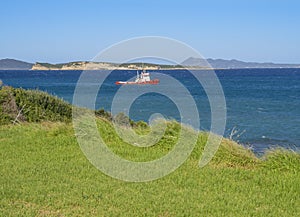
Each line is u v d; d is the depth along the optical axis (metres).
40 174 9.25
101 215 6.75
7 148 12.09
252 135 24.00
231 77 115.88
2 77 106.44
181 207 7.17
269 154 10.88
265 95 55.88
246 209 7.11
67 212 6.88
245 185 8.70
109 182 8.75
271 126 27.66
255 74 143.25
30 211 6.83
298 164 10.11
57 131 14.27
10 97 17.95
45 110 18.62
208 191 8.24
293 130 25.83
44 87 62.03
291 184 8.66
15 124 16.77
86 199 7.56
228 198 7.73
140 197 7.74
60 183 8.54
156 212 6.95
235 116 33.53
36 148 12.13
